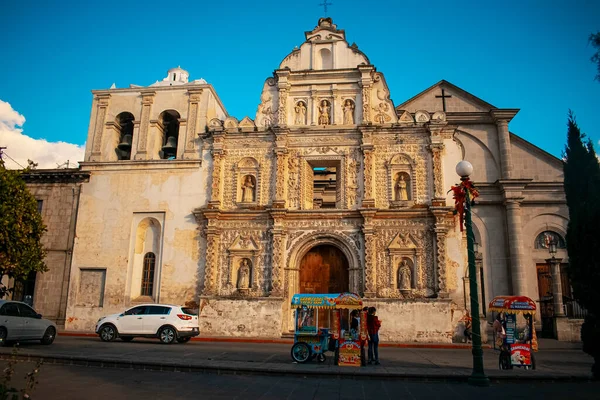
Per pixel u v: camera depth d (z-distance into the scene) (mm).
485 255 34938
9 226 24406
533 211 35750
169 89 32812
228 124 31328
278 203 29234
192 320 24328
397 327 26844
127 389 12398
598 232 15508
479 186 35812
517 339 18984
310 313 18469
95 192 31469
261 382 13969
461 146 37781
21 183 25688
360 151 29953
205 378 14328
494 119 37688
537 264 35156
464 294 27547
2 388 8125
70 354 17328
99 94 33312
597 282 15375
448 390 13430
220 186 30406
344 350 17516
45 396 11297
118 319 24250
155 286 29625
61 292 30312
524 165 37312
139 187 31156
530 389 13672
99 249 30531
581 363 19297
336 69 31219
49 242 31156
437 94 39562
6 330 20125
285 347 23469
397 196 29500
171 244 30000
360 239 28688
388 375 15078
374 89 31312
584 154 16688
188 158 31219
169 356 17953
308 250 29609
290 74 31500
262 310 27812
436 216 28125
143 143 32031
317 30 32562
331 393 12695
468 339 26609
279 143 30297
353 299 17984
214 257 29156
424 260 28141
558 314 30109
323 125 30516
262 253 29109
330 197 42594
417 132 30141
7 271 24969
